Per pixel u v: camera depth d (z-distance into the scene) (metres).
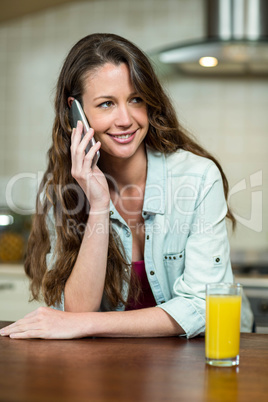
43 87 3.91
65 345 1.20
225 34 3.32
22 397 0.84
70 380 0.94
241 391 0.89
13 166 3.92
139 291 1.54
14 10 3.84
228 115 3.65
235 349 1.05
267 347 1.22
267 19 3.30
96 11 3.83
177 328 1.31
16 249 3.50
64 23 3.88
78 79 1.42
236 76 3.64
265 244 3.53
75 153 1.43
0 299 3.18
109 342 1.24
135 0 3.79
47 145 3.90
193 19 3.72
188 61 3.15
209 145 3.66
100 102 1.39
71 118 1.50
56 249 1.54
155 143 1.53
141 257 1.59
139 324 1.29
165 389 0.89
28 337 1.26
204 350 1.17
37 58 3.91
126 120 1.38
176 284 1.42
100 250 1.42
